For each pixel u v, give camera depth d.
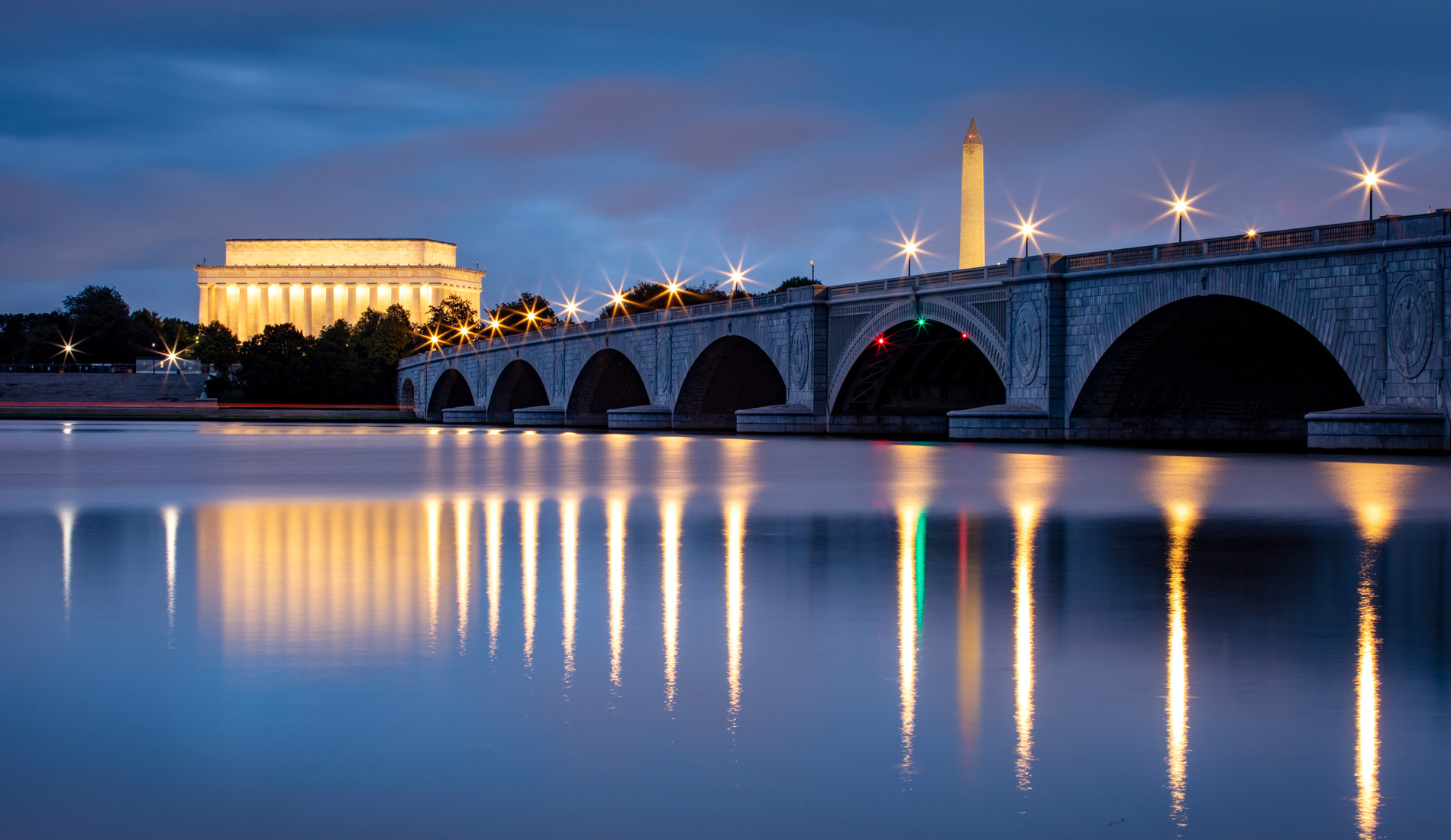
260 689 13.56
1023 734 11.86
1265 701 13.01
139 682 13.86
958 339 97.69
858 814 9.83
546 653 15.38
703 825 9.62
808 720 12.31
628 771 10.81
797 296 105.50
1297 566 23.08
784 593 19.98
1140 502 36.91
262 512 34.19
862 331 98.62
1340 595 19.72
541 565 23.27
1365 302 60.44
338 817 9.77
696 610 18.39
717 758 11.18
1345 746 11.46
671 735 11.84
